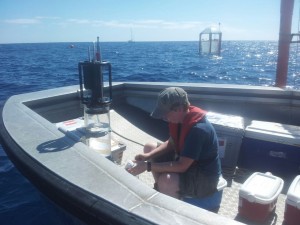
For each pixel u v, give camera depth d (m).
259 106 4.05
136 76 22.98
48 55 60.66
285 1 4.12
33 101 3.74
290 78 14.63
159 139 4.36
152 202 1.42
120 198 1.47
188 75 24.56
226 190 3.04
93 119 3.24
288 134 3.23
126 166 2.57
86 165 1.83
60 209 2.04
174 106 2.26
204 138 2.27
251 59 48.16
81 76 2.68
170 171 2.38
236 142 3.37
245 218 2.51
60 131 2.45
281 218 2.54
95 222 1.50
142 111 4.83
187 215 1.32
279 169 3.30
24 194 3.90
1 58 49.62
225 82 21.34
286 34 4.24
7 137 2.39
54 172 1.77
